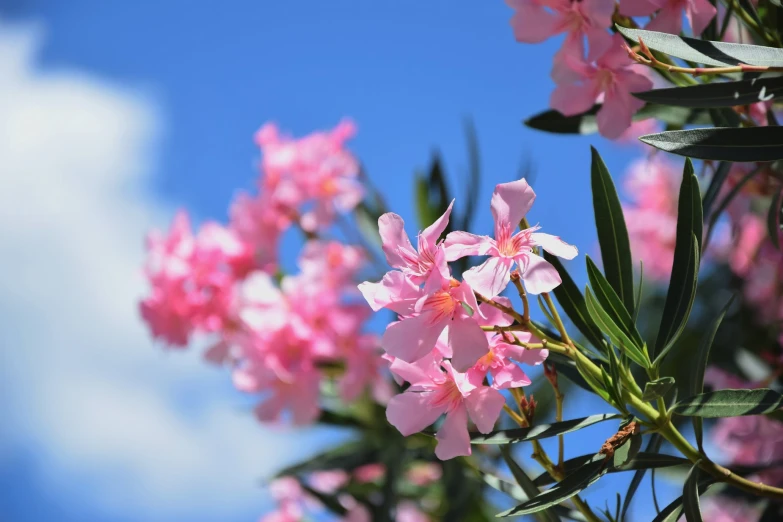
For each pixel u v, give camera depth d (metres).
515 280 0.59
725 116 0.69
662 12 0.65
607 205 0.64
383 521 0.92
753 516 0.80
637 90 0.67
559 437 0.61
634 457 0.59
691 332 0.92
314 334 0.96
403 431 0.60
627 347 0.60
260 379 0.96
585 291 0.60
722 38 0.68
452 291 0.57
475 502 0.95
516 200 0.59
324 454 0.98
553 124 0.72
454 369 0.57
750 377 0.83
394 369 0.60
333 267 1.03
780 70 0.60
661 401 0.59
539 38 0.68
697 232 0.60
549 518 0.65
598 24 0.66
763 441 0.79
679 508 0.60
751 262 0.87
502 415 0.89
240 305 1.04
